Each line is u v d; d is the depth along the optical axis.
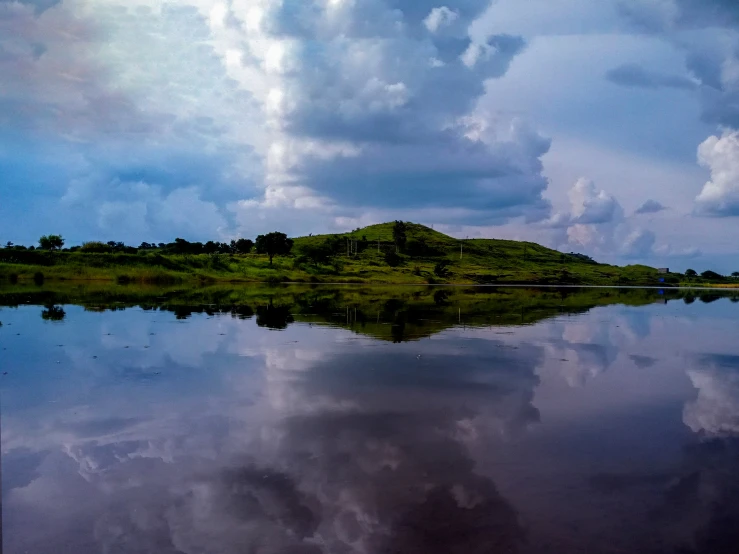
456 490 7.68
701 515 7.04
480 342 21.83
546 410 11.87
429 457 8.93
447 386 13.88
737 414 11.74
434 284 116.00
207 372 15.36
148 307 36.62
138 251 120.50
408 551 6.11
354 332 24.45
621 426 10.75
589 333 25.81
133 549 6.21
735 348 21.42
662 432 10.39
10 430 10.23
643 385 14.50
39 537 6.47
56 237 99.69
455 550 6.13
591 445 9.61
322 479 8.02
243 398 12.54
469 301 51.38
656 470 8.50
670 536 6.50
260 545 6.27
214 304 41.12
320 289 77.12
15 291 51.75
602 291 93.00
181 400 12.34
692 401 12.80
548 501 7.38
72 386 13.58
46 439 9.75
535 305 46.59
